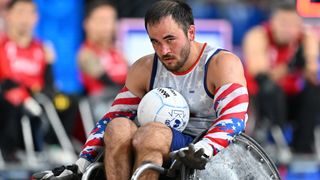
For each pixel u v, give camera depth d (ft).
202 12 68.08
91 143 36.32
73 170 35.29
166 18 33.96
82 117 59.06
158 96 35.40
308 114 64.28
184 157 31.96
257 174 35.47
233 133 33.78
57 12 64.80
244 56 65.77
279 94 62.59
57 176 35.09
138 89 37.04
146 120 35.37
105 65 62.13
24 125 57.31
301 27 65.77
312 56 65.41
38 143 58.18
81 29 65.36
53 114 58.29
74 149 59.06
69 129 58.85
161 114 35.14
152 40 34.40
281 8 65.36
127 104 37.09
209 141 33.42
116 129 34.32
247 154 35.32
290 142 65.72
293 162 61.93
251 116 61.72
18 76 58.90
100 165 34.71
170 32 33.96
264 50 64.54
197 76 35.55
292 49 65.51
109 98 59.88
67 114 58.70
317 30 66.39
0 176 55.52
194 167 32.14
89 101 59.31
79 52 62.23
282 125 62.54
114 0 66.95
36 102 57.77
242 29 68.95
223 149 34.53
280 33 64.90
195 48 35.70
